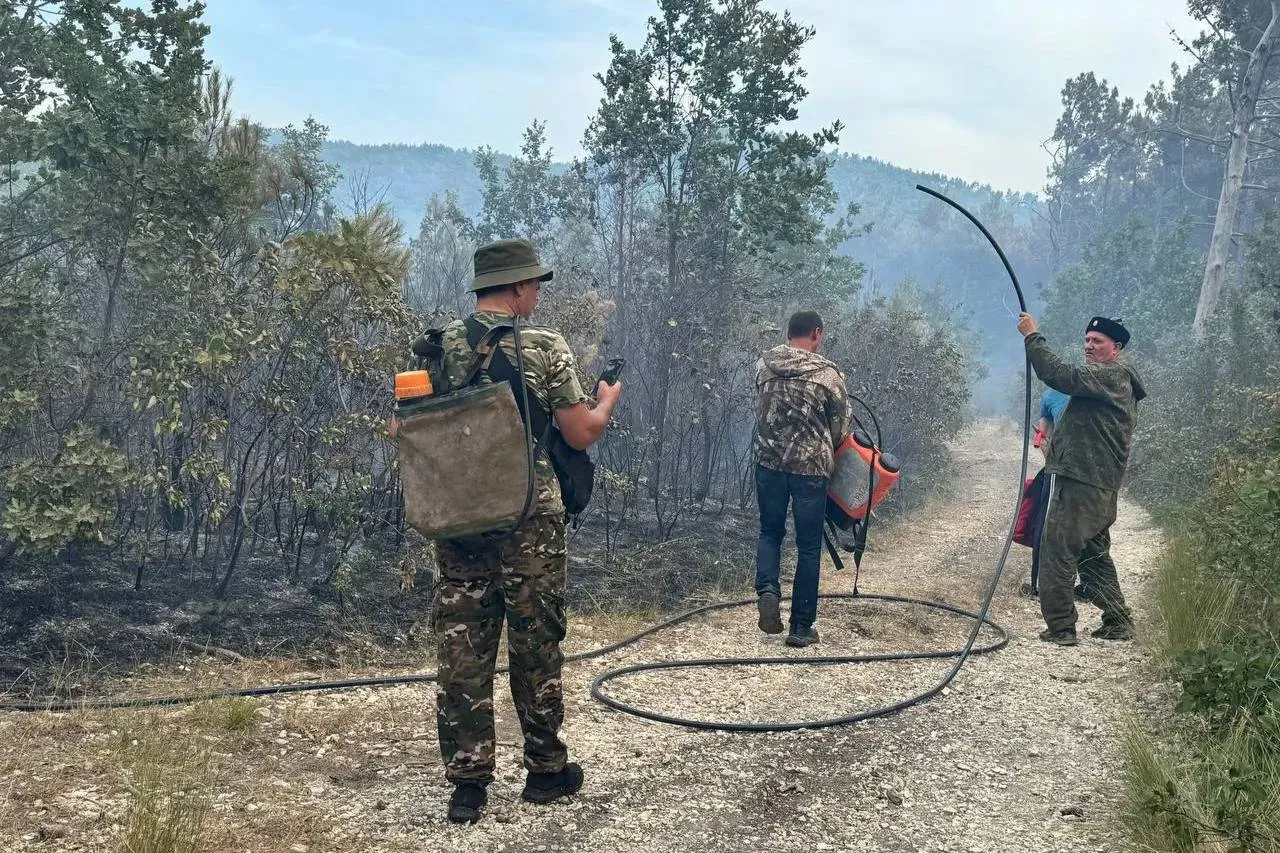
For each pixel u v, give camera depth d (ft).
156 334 18.57
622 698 15.08
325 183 50.19
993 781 12.29
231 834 9.57
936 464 49.16
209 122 21.66
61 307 18.66
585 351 25.40
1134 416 19.43
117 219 19.16
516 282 10.57
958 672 17.11
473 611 10.34
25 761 10.84
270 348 17.80
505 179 52.60
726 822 10.84
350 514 18.69
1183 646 16.35
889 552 30.30
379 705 13.92
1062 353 104.94
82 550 17.93
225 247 20.86
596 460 31.14
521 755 12.25
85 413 18.40
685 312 32.45
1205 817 9.88
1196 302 88.53
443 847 9.80
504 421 9.93
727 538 28.43
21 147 18.85
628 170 37.37
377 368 18.93
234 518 19.52
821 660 17.44
